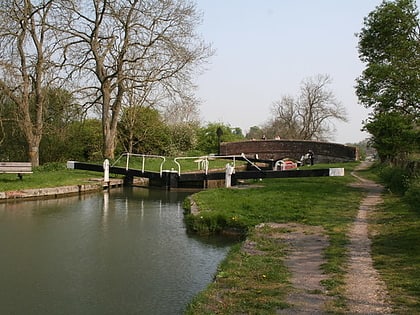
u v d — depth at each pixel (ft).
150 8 91.40
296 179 81.87
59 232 40.75
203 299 20.33
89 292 25.58
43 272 29.07
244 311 18.78
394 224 36.06
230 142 158.30
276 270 24.45
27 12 83.41
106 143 96.58
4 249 34.50
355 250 28.50
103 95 94.63
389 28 61.82
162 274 28.89
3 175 71.77
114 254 33.60
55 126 94.48
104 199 63.87
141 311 22.95
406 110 59.62
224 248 35.55
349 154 154.71
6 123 96.27
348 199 52.42
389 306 18.88
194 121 138.10
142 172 77.56
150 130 117.70
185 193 72.23
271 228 36.04
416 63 56.13
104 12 90.74
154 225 44.70
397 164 77.05
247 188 64.90
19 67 81.71
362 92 62.85
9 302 24.03
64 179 73.41
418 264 24.61
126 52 92.99
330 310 18.54
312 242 31.04
